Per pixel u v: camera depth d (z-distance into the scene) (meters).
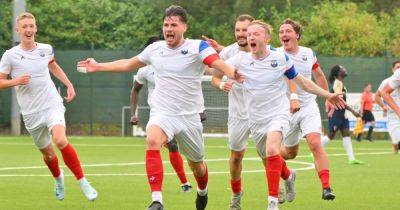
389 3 77.88
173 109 17.70
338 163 35.69
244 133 19.53
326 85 22.84
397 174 30.22
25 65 20.48
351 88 57.59
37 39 66.94
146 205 20.86
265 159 19.59
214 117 53.12
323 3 72.62
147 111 56.91
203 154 18.52
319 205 21.22
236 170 19.78
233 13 68.38
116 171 30.58
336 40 68.38
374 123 55.22
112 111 57.72
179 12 17.61
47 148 21.03
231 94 19.56
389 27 70.75
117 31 69.38
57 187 21.27
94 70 17.92
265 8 69.12
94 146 46.19
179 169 23.12
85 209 20.09
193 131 17.97
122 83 57.53
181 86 17.70
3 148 43.19
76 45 68.12
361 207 20.83
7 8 62.75
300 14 69.88
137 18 70.31
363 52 68.12
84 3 69.94
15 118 55.69
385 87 23.61
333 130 35.41
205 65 17.84
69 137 55.03
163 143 18.09
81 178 20.09
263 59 18.58
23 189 24.25
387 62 57.72
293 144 22.23
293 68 18.88
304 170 31.47
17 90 20.77
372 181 27.52
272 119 18.61
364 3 77.25
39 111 20.56
